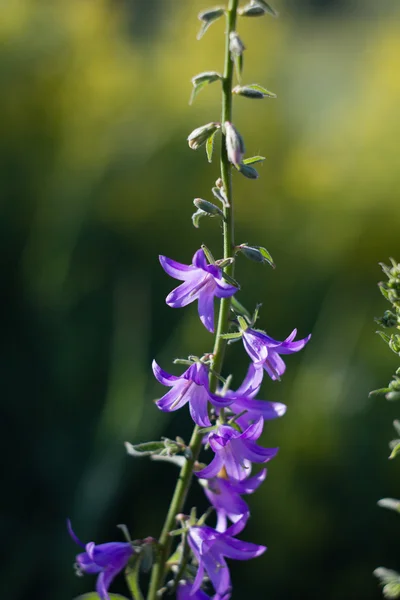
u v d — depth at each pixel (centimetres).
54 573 131
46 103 168
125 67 182
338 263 162
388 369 137
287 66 225
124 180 164
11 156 161
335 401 138
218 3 198
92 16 184
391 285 58
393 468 133
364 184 163
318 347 149
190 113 171
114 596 60
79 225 158
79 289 158
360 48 311
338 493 134
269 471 135
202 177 167
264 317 158
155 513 137
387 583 60
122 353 136
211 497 60
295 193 170
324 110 219
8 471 140
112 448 128
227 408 59
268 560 134
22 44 170
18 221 159
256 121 177
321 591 133
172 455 59
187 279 58
